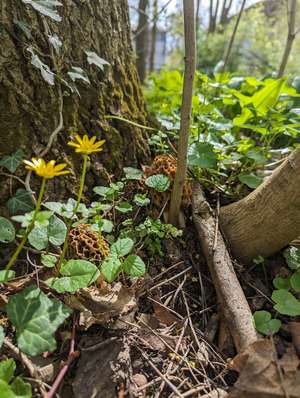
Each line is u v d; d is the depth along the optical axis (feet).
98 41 0.90
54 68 0.80
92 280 0.64
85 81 0.86
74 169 0.86
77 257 0.75
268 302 0.81
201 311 0.78
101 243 0.76
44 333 0.56
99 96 0.91
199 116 1.13
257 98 1.16
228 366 0.66
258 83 1.28
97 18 0.89
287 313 0.71
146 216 0.91
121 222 0.89
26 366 0.60
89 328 0.67
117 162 0.95
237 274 0.85
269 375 0.59
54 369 0.61
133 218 0.90
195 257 0.87
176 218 0.89
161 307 0.77
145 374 0.65
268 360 0.61
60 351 0.64
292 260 0.84
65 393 0.59
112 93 0.94
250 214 0.84
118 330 0.67
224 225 0.89
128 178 0.88
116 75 0.97
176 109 1.32
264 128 1.12
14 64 0.74
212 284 0.84
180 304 0.79
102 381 0.60
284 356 0.64
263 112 1.17
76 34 0.85
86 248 0.76
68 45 0.84
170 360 0.67
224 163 1.06
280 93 1.16
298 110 1.08
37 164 0.56
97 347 0.64
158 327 0.74
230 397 0.59
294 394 0.56
